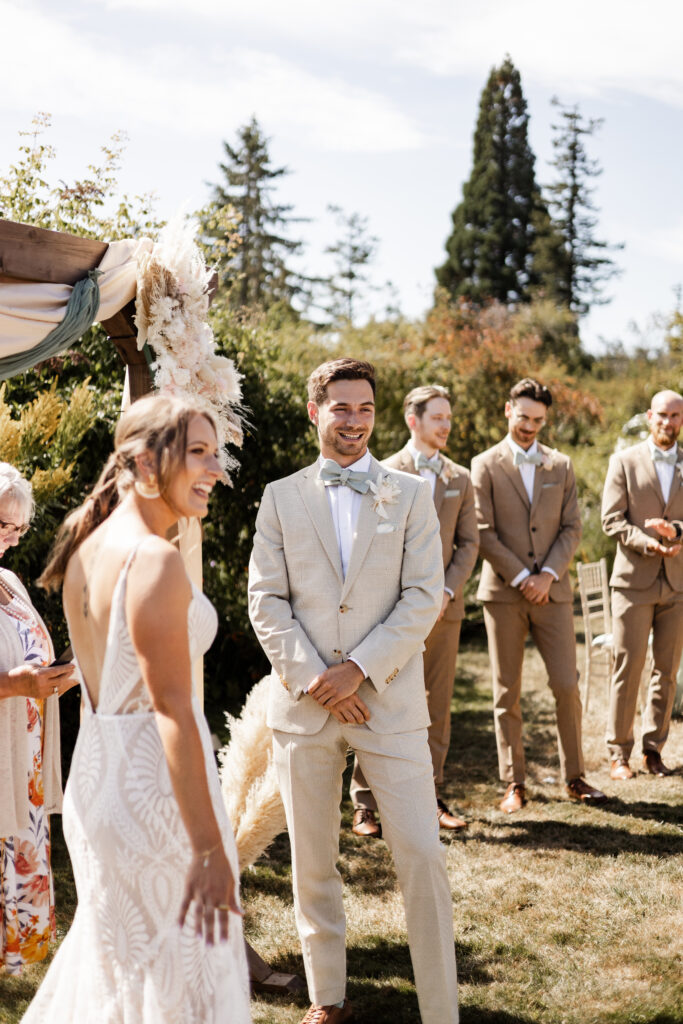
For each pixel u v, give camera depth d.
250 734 3.52
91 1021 2.03
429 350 16.20
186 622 1.95
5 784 3.00
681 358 18.75
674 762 5.98
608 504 5.83
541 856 4.52
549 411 18.62
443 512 4.99
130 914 2.00
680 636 5.74
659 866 4.38
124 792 2.00
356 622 3.09
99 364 6.19
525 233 47.22
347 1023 3.10
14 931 3.11
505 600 5.23
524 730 6.84
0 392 4.72
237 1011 2.07
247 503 7.64
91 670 2.11
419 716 3.05
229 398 3.31
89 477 5.86
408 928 2.95
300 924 3.09
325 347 13.99
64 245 2.90
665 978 3.37
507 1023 3.12
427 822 2.94
